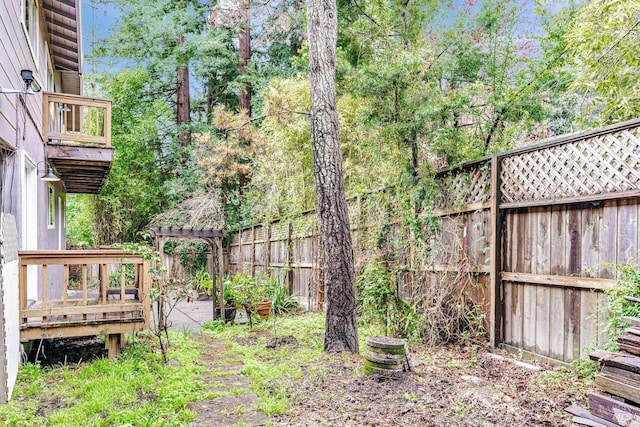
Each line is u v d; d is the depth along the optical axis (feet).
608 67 14.30
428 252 19.03
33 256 14.66
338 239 16.35
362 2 25.75
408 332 18.47
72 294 25.03
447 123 19.24
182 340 19.53
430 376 13.21
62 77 33.78
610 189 12.02
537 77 20.76
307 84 33.06
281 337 20.36
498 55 22.45
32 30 20.63
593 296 12.48
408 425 9.98
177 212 48.24
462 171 17.89
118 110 54.44
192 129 55.26
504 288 15.83
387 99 18.92
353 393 12.02
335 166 16.56
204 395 12.19
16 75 16.24
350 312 16.37
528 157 14.79
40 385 12.76
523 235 15.07
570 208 13.33
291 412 10.98
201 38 53.26
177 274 48.42
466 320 17.11
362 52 25.88
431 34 24.82
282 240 33.68
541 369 13.34
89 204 50.98
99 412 11.00
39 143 20.70
